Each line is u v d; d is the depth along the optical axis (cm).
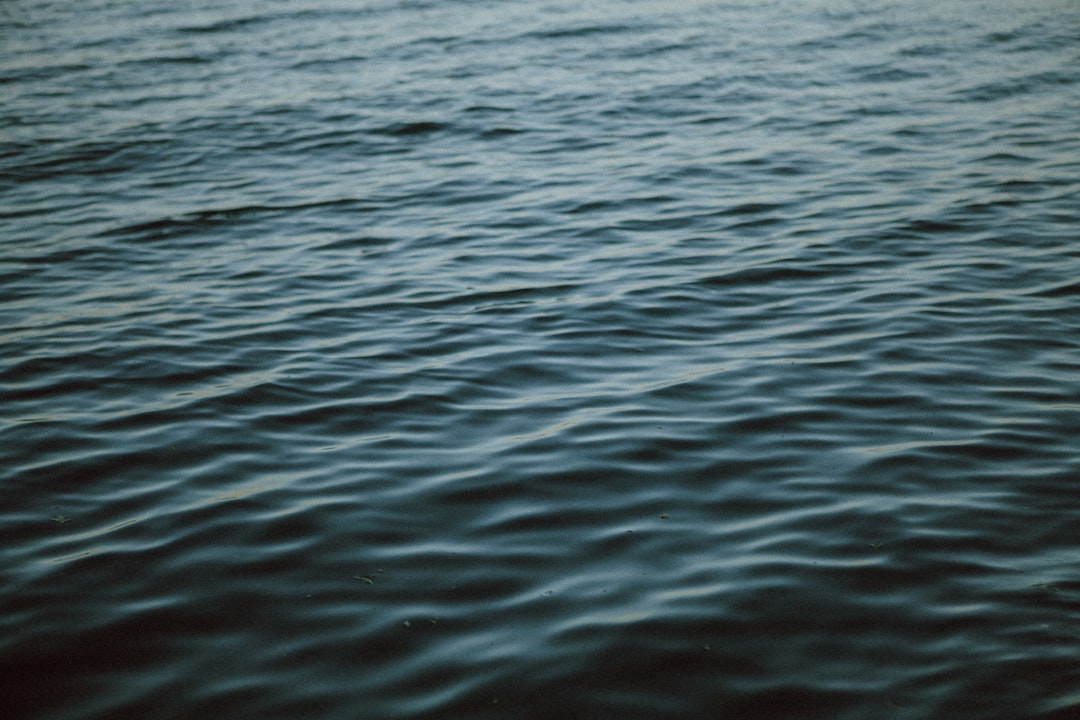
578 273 856
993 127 1273
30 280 893
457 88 1577
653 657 388
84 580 452
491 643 399
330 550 469
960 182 1059
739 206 1016
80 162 1285
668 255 891
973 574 435
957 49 1750
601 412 603
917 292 782
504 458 552
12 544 483
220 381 669
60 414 626
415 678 382
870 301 769
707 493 509
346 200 1095
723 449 553
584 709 363
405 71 1714
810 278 823
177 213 1074
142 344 735
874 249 881
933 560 446
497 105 1467
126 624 420
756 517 486
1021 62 1630
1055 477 515
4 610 431
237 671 390
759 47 1812
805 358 672
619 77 1617
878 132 1271
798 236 923
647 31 1991
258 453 569
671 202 1040
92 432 600
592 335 725
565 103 1470
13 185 1205
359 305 804
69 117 1504
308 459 560
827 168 1134
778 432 571
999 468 525
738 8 2216
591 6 2291
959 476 518
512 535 477
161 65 1844
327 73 1730
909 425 575
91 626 420
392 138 1336
